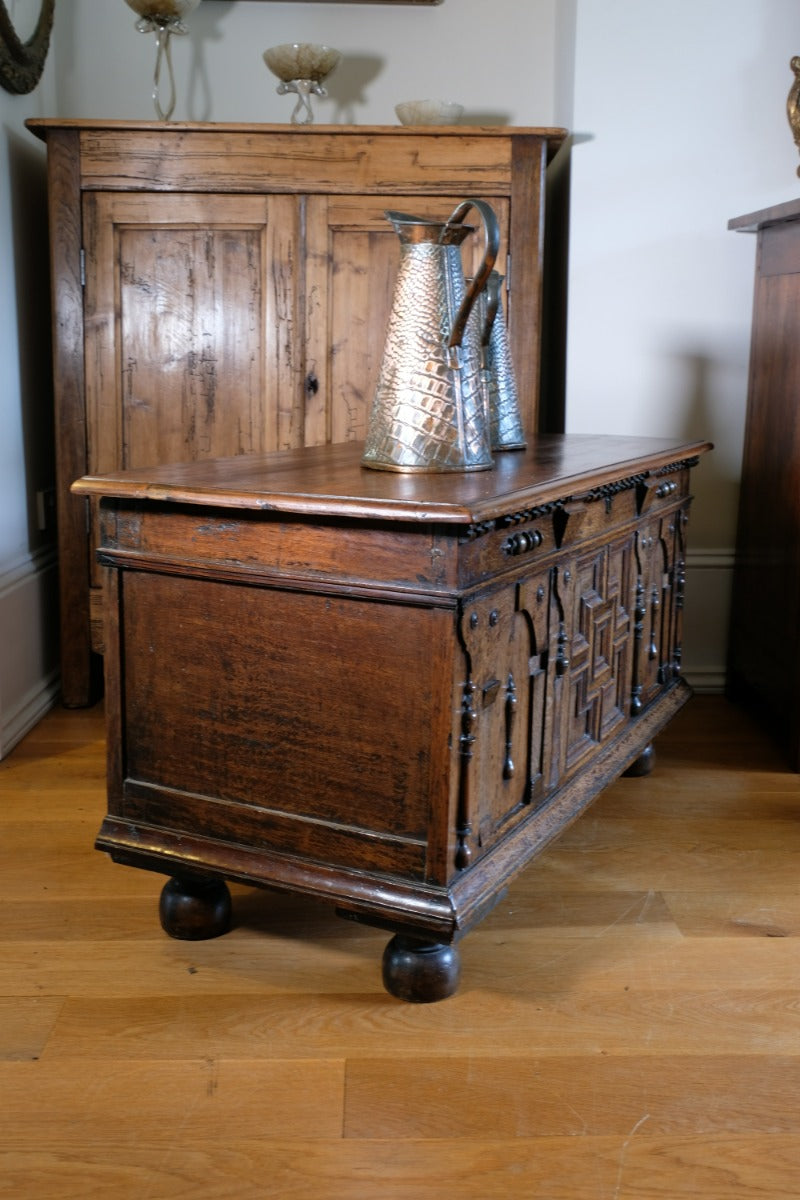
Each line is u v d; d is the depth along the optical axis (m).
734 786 2.85
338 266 3.27
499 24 3.84
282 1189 1.43
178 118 3.81
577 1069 1.69
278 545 1.75
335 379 3.32
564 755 2.20
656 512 2.65
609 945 2.05
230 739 1.86
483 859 1.83
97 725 3.29
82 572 3.38
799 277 2.99
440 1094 1.62
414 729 1.69
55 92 3.77
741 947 2.05
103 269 3.26
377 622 1.69
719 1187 1.45
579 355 3.57
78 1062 1.68
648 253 3.52
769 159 3.46
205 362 3.32
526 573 1.89
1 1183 1.43
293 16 3.80
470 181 3.23
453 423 2.00
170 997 1.87
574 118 3.45
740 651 3.53
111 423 3.34
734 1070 1.69
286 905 2.20
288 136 3.21
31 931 2.08
